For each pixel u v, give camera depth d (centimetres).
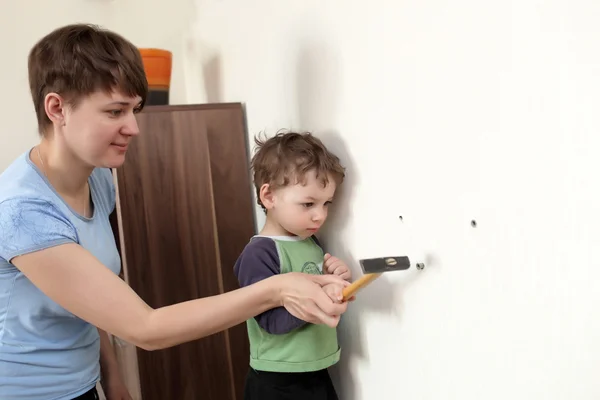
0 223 77
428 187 80
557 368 63
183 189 134
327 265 98
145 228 130
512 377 70
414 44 80
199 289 135
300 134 102
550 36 60
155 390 133
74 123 81
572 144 58
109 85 80
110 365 117
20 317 87
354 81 95
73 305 75
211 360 137
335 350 103
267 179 100
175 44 193
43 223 78
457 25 72
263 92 133
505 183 67
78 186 91
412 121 82
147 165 130
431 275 82
